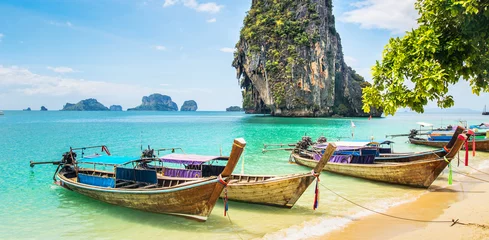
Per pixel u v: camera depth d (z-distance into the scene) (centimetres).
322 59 9944
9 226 1009
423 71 614
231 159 866
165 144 3195
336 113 10762
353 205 1173
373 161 1623
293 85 9525
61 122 7725
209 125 6306
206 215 955
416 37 652
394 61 677
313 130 4850
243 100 13250
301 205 1177
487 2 581
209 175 1316
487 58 662
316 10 10050
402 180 1424
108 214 1109
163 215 1051
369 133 4403
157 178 1202
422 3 720
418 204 1169
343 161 1723
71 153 1514
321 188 1431
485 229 875
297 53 9556
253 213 1084
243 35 10188
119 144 3212
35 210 1159
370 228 934
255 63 9700
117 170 1216
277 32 9719
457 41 632
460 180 1577
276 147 2897
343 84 11250
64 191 1395
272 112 10912
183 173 1354
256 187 1091
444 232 877
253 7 11131
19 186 1492
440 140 3056
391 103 665
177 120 8956
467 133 1266
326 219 1020
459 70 669
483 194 1297
